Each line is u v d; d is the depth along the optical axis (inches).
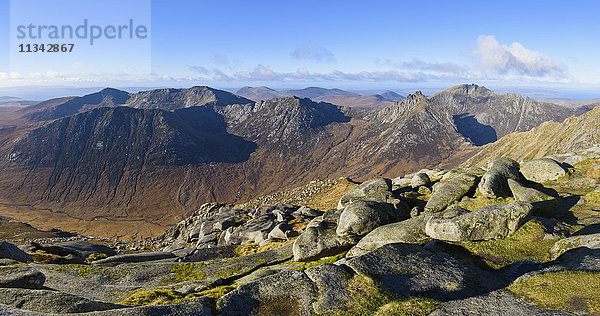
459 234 1015.6
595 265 731.4
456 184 1512.1
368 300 739.4
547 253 899.4
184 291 1010.7
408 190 1786.4
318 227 1403.8
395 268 873.5
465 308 687.7
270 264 1339.8
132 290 1034.7
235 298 730.2
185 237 3088.1
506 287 767.7
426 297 746.2
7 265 1001.5
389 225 1204.5
